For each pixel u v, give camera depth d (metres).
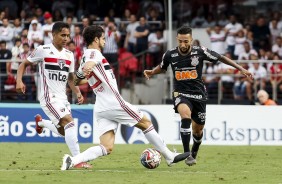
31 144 55.66
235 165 40.28
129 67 74.19
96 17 79.38
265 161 43.00
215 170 37.12
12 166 38.28
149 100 73.88
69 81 38.75
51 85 37.59
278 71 69.81
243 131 57.19
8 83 69.56
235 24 76.00
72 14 78.81
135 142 57.44
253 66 69.75
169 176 33.50
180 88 38.03
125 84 73.94
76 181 31.03
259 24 78.31
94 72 34.19
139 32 75.25
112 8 82.62
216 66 70.06
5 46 71.00
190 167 38.53
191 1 82.19
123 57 75.19
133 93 73.75
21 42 71.75
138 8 81.62
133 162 41.22
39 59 37.62
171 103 68.25
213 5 81.50
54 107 37.25
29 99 69.25
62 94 37.91
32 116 57.84
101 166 38.62
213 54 37.78
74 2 82.75
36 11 78.25
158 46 75.00
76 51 70.25
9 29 73.69
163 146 35.41
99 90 34.44
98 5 82.56
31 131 57.91
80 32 73.94
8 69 69.56
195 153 40.03
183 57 37.72
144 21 75.62
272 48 75.62
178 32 37.31
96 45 34.62
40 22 77.31
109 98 34.28
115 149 51.22
